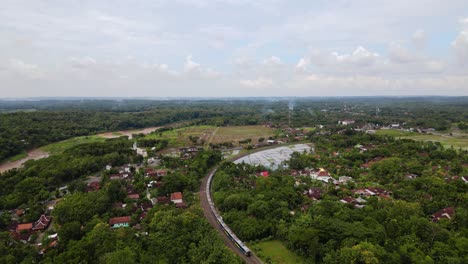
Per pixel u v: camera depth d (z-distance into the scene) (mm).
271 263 90562
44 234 108562
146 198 138750
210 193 154250
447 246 86750
